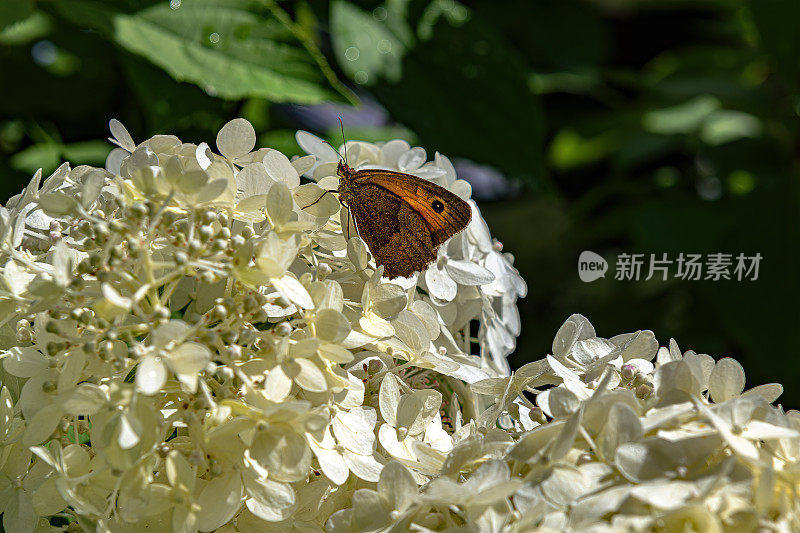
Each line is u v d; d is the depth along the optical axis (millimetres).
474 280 547
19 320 518
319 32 697
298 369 502
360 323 521
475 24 656
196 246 499
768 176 787
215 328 502
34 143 660
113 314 496
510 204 833
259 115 655
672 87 840
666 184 822
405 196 539
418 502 493
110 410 495
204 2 611
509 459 501
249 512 508
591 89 854
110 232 502
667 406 500
